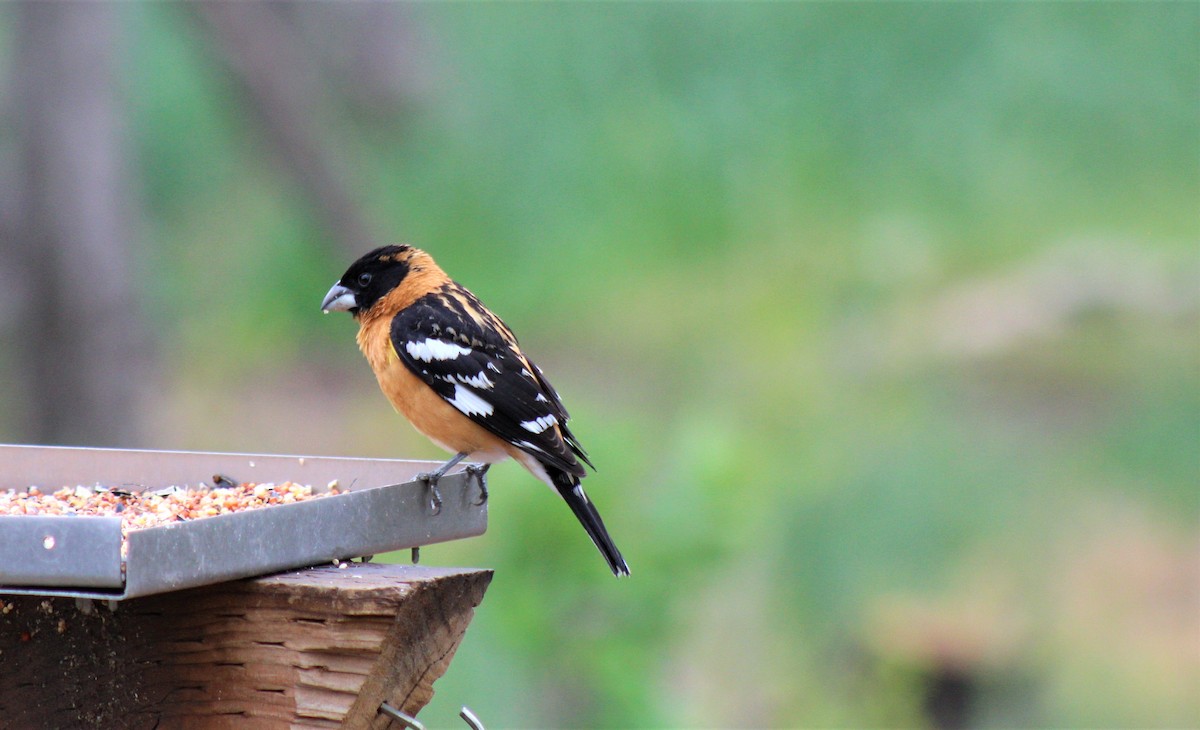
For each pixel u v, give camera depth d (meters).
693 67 21.27
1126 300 18.25
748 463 10.21
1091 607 13.06
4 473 5.95
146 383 15.52
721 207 21.05
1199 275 18.50
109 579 3.94
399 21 19.31
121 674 4.68
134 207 15.60
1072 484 15.01
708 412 15.97
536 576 9.07
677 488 9.32
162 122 20.14
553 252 20.84
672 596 9.16
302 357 20.50
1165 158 20.52
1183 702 11.84
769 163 21.20
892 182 21.03
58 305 14.91
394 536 4.94
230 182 20.61
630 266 20.81
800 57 21.19
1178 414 16.11
